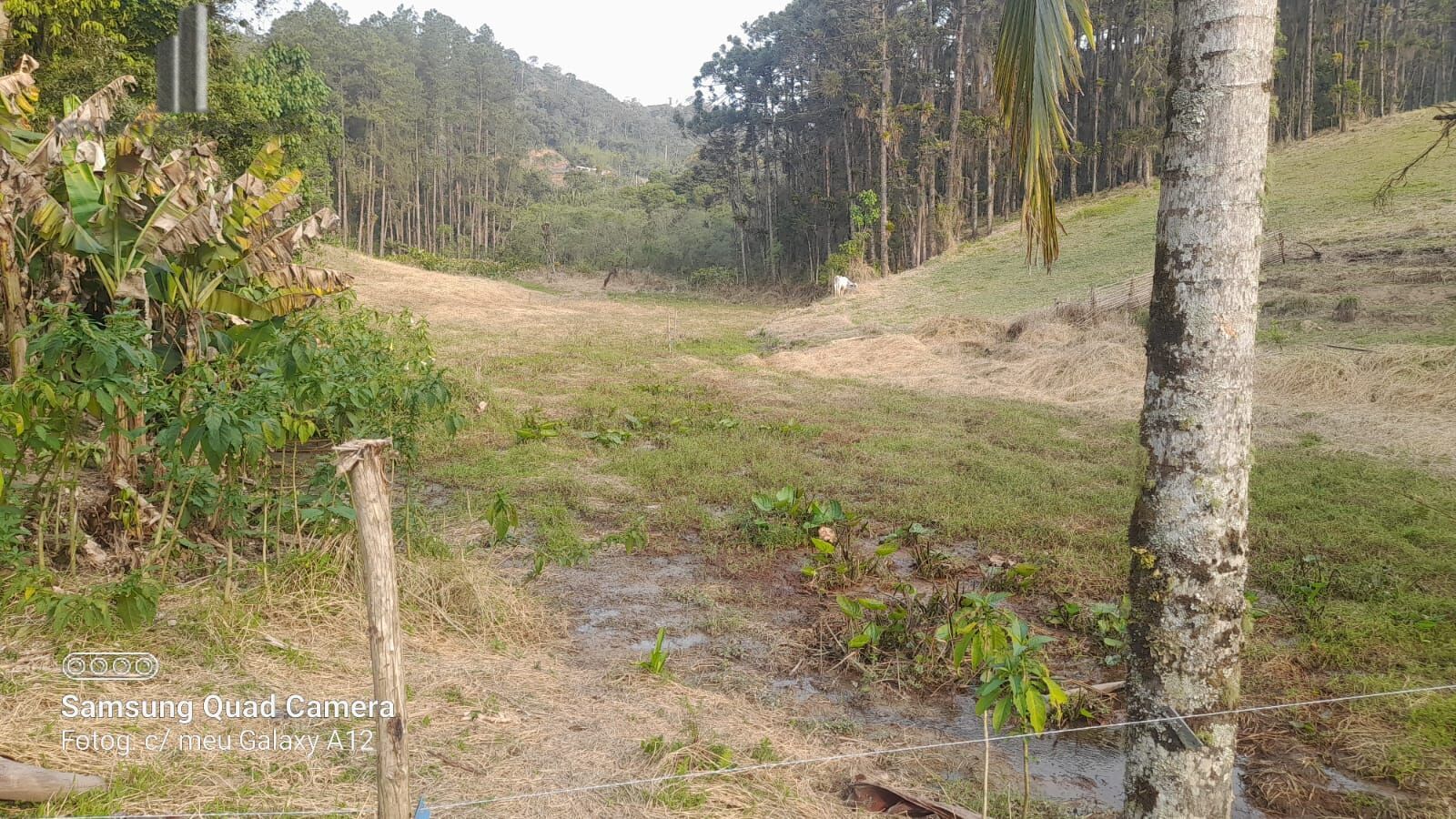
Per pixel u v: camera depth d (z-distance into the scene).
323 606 4.47
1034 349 17.42
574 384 15.57
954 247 38.78
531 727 3.66
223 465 5.07
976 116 41.28
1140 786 2.79
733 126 60.72
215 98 17.52
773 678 4.66
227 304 5.57
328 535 5.05
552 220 67.38
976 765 3.83
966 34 45.50
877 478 9.16
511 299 34.78
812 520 6.99
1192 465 2.66
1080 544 6.78
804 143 56.34
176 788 2.89
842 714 4.27
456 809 2.97
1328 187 29.59
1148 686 2.76
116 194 5.21
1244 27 2.55
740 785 3.32
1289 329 16.58
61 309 4.36
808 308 32.25
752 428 11.73
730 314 37.94
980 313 24.56
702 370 17.47
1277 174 33.88
